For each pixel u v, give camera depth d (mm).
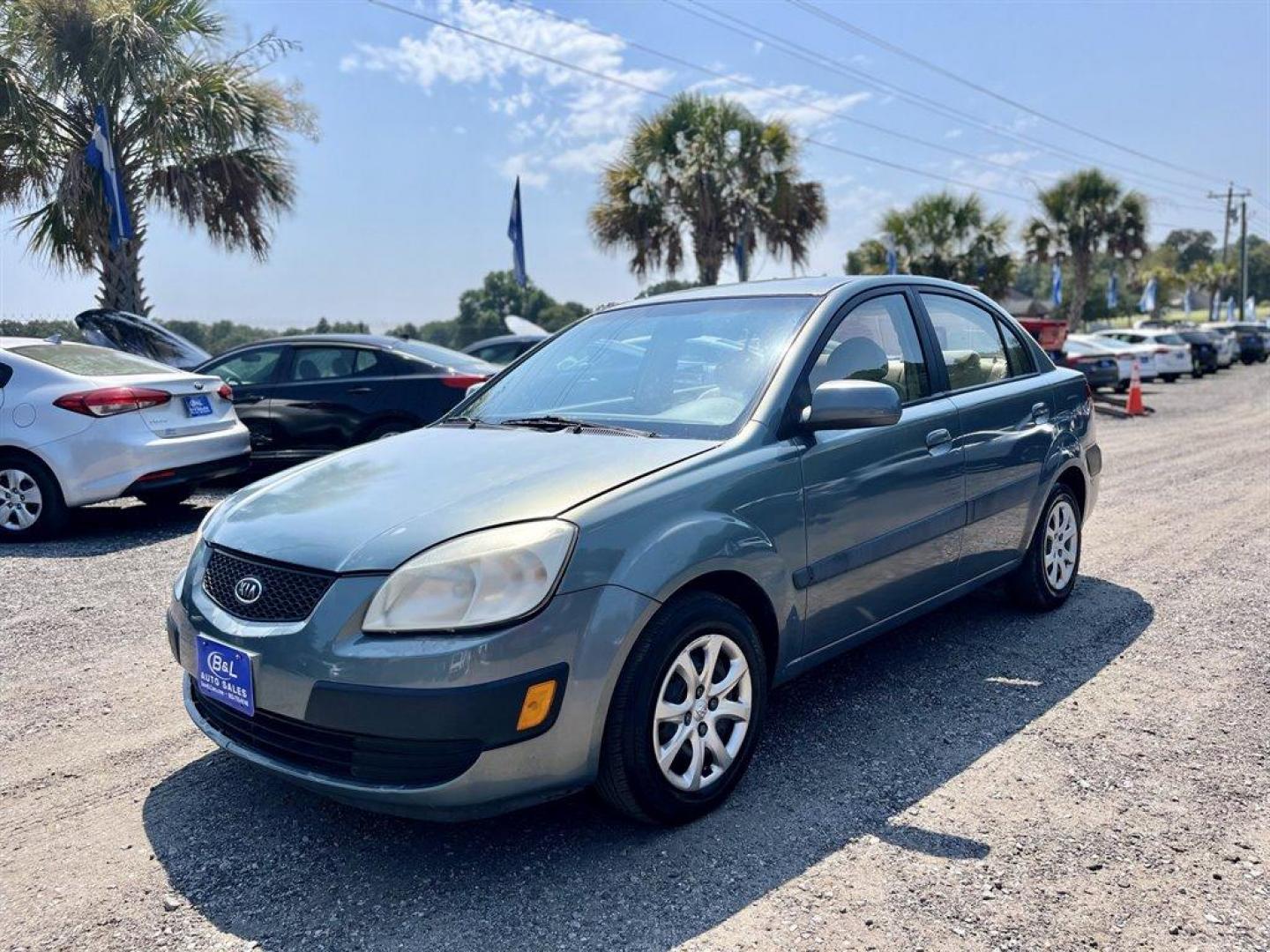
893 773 3094
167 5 12094
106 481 6281
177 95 12016
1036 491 4375
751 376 3289
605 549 2541
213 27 12656
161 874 2609
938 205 26359
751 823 2795
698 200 18438
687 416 3227
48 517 6371
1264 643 4270
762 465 2982
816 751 3260
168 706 3717
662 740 2701
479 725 2359
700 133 18188
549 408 3607
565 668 2449
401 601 2412
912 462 3557
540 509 2568
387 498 2785
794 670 3182
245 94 12781
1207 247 113625
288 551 2617
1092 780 3027
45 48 11188
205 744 3402
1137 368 16281
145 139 12195
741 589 2967
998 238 26281
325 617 2453
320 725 2434
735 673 2879
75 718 3607
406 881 2555
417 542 2500
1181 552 5957
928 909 2371
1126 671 3961
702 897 2443
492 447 3156
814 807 2887
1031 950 2213
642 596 2557
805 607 3139
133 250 12633
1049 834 2709
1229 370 31375
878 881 2496
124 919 2414
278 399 8281
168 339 10172
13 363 6426
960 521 3854
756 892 2461
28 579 5465
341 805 2967
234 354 8578
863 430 3367
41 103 11625
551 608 2434
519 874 2566
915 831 2736
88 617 4785
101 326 9953
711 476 2850
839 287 3646
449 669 2350
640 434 3160
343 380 8281
